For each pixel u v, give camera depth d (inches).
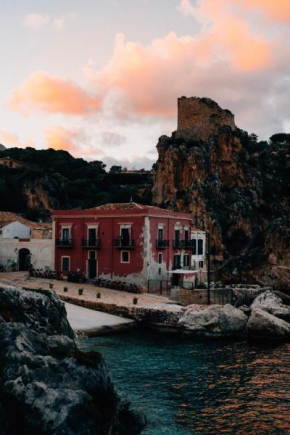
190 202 5157.5
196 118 5748.0
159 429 918.4
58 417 699.4
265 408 1051.3
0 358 771.4
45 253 2800.2
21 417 713.0
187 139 5748.0
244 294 2389.3
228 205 5334.6
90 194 6122.1
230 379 1258.6
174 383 1209.4
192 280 2783.0
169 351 1553.9
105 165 7637.8
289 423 973.2
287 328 1792.6
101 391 795.4
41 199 5570.9
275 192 5698.8
